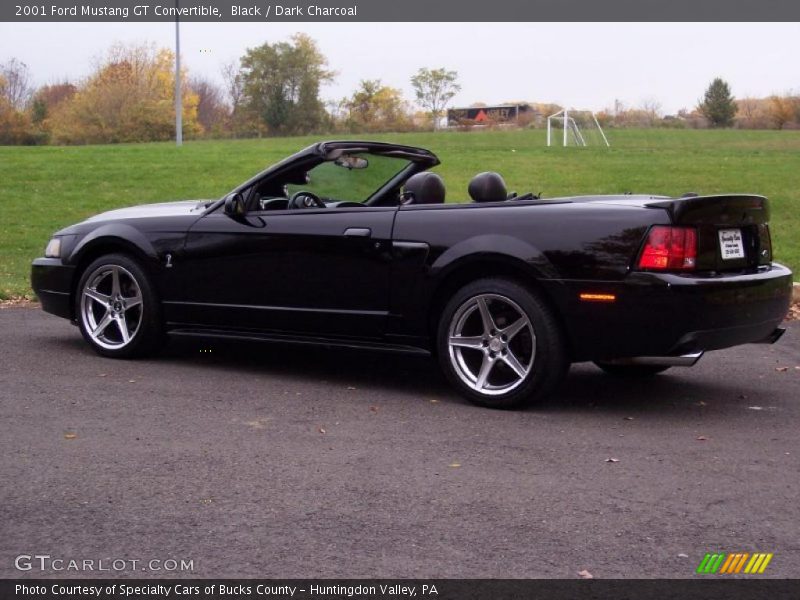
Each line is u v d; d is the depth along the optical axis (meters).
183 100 57.25
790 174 21.89
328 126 59.56
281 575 3.35
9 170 22.20
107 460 4.59
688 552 3.57
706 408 5.79
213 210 6.69
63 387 6.05
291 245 6.28
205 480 4.32
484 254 5.62
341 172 6.73
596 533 3.74
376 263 6.00
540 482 4.34
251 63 58.41
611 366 6.71
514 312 5.70
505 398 5.64
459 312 5.73
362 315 6.09
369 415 5.51
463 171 22.38
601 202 5.62
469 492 4.19
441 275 5.77
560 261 5.43
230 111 59.84
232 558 3.49
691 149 31.45
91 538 3.66
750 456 4.77
